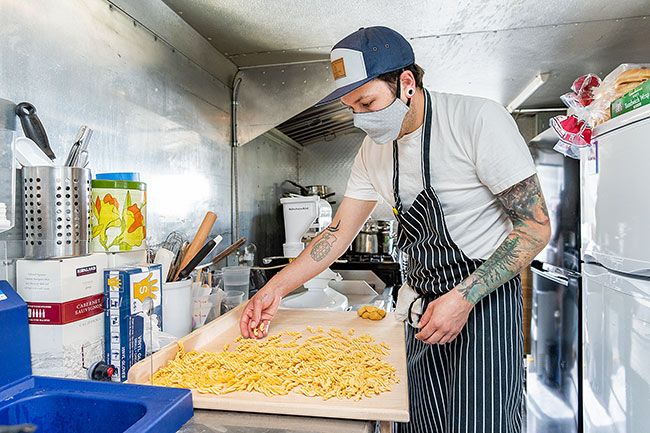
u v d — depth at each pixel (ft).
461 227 3.96
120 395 2.46
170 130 5.24
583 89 6.63
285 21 5.50
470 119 3.66
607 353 5.82
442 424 4.17
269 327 4.55
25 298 2.83
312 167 12.48
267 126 7.01
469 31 6.07
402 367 3.40
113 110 4.20
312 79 6.87
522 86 8.96
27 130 3.14
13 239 3.03
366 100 3.56
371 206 5.05
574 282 7.34
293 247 7.75
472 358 3.82
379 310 4.90
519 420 4.08
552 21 5.81
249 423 2.56
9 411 2.40
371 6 5.19
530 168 3.49
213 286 5.47
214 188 6.48
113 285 3.16
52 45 3.46
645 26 5.95
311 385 2.95
